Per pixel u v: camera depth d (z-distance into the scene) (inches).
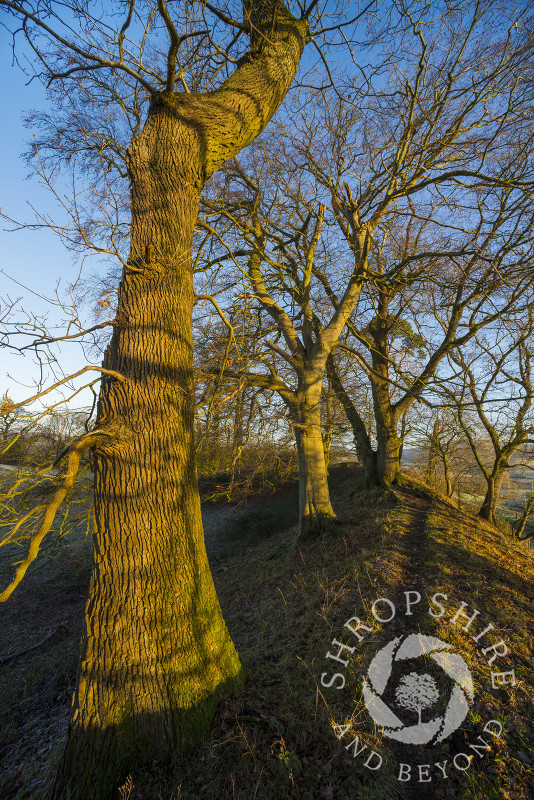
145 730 139.9
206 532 711.1
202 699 151.0
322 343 423.5
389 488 581.0
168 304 160.6
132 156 168.2
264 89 187.0
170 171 166.2
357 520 440.5
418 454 892.0
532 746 142.8
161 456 149.8
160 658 143.3
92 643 143.2
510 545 434.3
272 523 625.9
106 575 144.7
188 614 152.0
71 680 281.1
